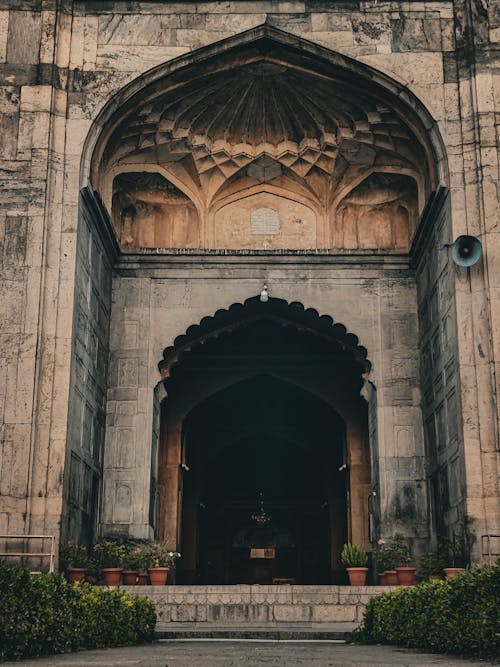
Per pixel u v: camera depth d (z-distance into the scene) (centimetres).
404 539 1176
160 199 1313
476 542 950
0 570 533
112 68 1116
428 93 1110
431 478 1165
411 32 1133
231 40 1130
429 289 1173
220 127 1277
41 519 950
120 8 1134
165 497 1388
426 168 1187
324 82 1177
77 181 1067
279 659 520
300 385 1460
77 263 1045
